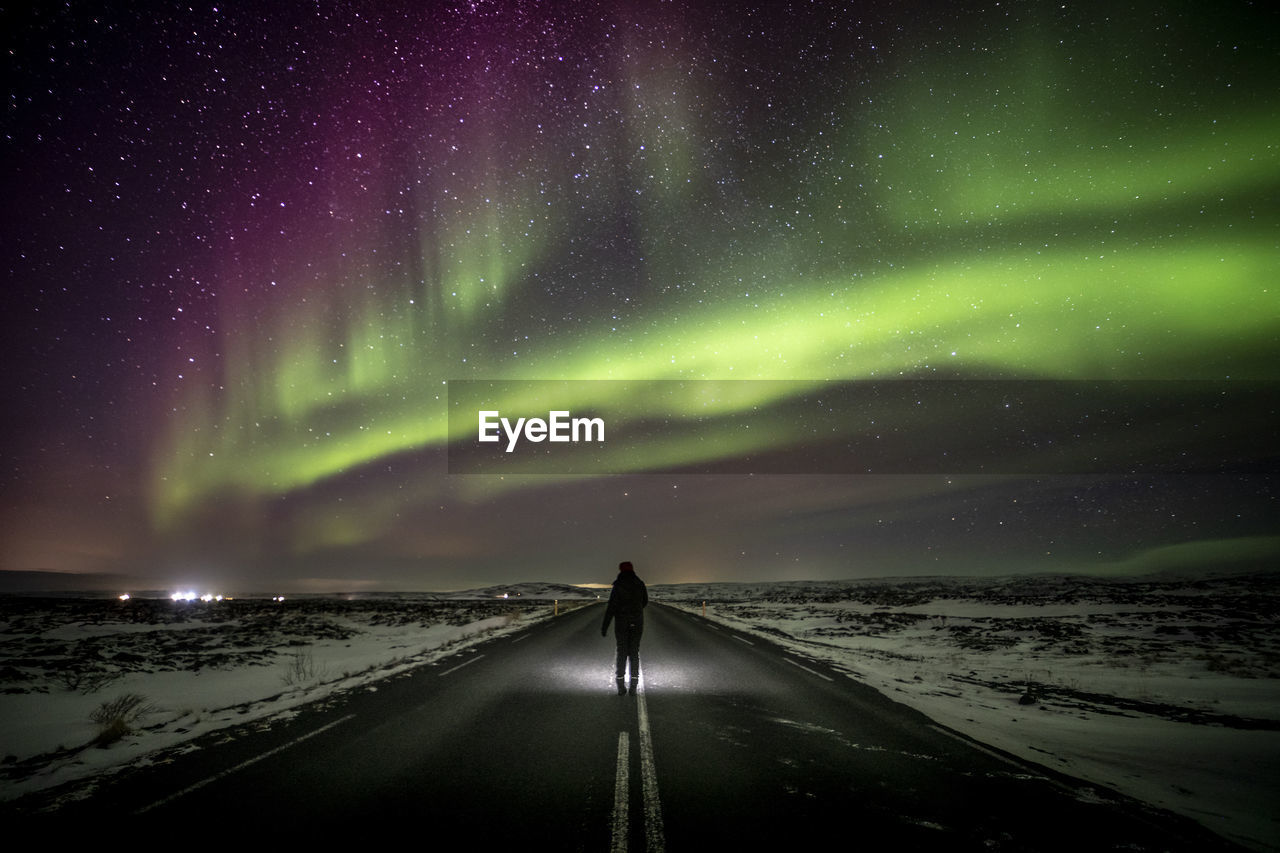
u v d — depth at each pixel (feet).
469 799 14.57
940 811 14.29
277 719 23.43
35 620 93.04
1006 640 60.39
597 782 15.89
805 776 16.63
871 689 31.32
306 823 13.07
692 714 24.43
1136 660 45.68
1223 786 17.19
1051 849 12.42
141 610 131.64
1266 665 42.52
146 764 17.53
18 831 12.67
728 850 11.90
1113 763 19.13
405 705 26.08
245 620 101.96
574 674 35.37
